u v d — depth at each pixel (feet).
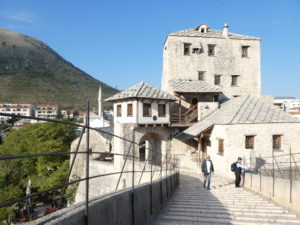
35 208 103.35
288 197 30.71
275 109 70.95
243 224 23.99
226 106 79.97
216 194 40.27
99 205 13.69
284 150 65.51
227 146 61.36
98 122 166.81
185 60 102.01
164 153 80.02
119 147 72.13
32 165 122.42
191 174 65.82
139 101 72.95
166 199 34.76
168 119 79.25
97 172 81.51
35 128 139.23
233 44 106.01
